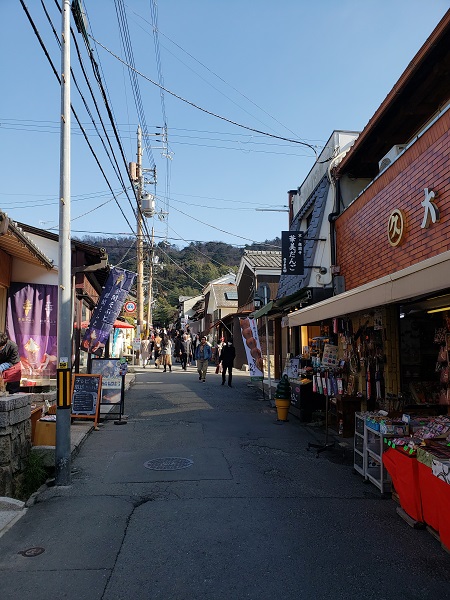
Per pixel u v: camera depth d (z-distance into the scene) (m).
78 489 5.82
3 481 5.28
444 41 6.27
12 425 5.50
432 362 7.99
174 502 5.39
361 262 9.20
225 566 3.90
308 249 12.69
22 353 9.71
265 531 4.61
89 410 9.52
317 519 4.94
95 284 13.86
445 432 5.12
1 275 8.98
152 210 23.17
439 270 4.19
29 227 10.00
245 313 25.94
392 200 7.76
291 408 12.34
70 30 6.41
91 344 10.09
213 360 33.97
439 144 6.23
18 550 4.18
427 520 4.54
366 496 5.68
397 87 7.27
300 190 15.54
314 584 3.63
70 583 3.62
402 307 7.45
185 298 60.72
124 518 4.91
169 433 9.14
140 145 22.59
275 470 6.75
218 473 6.54
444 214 6.09
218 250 65.19
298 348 15.14
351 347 9.48
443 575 3.79
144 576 3.73
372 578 3.73
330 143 11.57
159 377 20.98
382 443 5.74
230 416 11.11
